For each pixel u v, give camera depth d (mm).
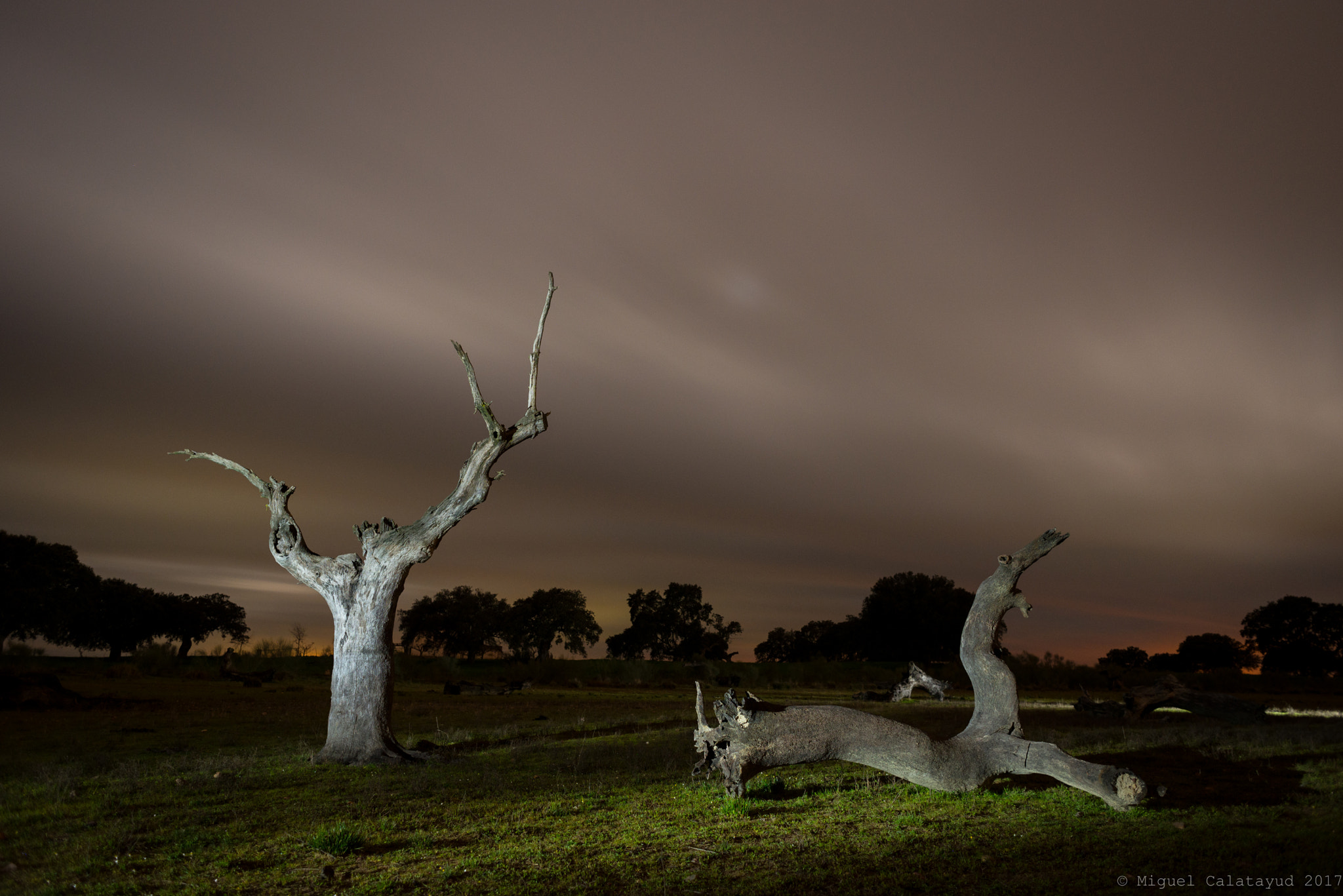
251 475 15906
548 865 7105
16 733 17984
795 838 7906
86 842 7969
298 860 7375
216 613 85500
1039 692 44500
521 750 14883
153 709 24781
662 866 7043
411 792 10570
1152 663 87938
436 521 14695
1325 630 78938
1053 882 6422
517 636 89312
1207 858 7000
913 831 8117
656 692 41469
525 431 15172
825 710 10234
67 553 66875
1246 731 17625
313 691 35094
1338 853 6965
